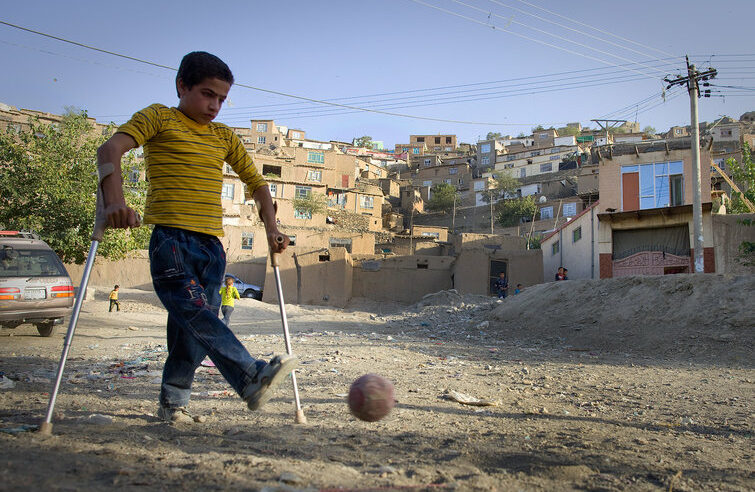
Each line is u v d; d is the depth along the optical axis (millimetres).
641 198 26875
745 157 30359
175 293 2840
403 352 10562
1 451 2193
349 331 16672
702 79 21156
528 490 2512
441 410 4891
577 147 74688
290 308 27688
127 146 2793
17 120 49844
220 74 3072
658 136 79188
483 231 63188
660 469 3143
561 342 13594
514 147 84000
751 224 23562
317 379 6512
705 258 24203
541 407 5402
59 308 10805
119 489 1889
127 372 6645
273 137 80500
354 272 33500
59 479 1913
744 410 5680
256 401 2590
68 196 18609
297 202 51031
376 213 60219
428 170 80812
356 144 118562
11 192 18422
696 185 21062
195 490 1966
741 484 2957
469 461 3016
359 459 2822
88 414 3705
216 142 3152
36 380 5547
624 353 11711
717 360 10289
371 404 2260
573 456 3314
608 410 5457
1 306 10055
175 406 3467
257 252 44906
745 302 12289
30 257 10906
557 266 37188
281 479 2150
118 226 2654
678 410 5609
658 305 13750
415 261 33281
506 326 16672
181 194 2979
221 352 2693
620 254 26844
